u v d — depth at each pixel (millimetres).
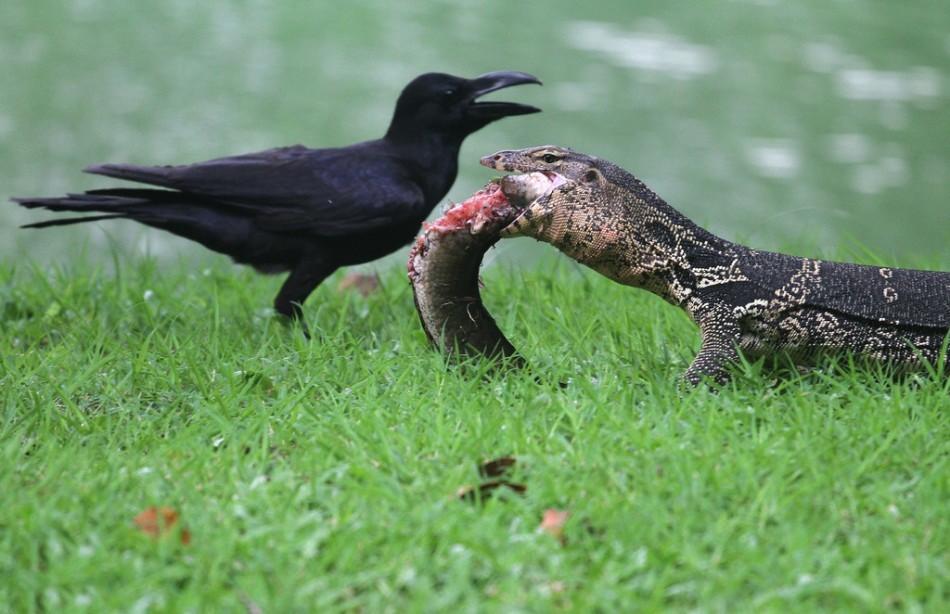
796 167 29625
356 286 15141
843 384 9836
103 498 7699
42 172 26719
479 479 7898
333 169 13281
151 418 9500
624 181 10273
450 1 46781
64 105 31359
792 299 10328
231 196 12938
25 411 9609
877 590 6672
